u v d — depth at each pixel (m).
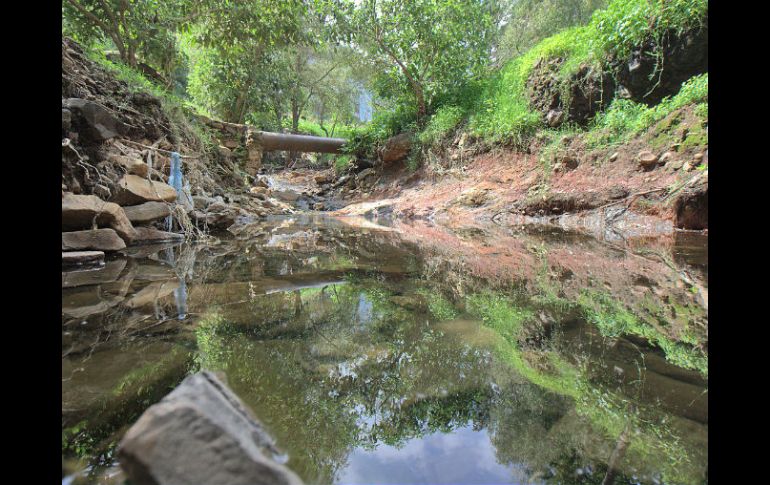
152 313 1.25
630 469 0.51
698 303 1.37
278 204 7.48
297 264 2.25
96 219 2.54
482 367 0.85
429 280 1.83
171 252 2.64
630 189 4.14
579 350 0.94
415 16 8.02
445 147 7.56
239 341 1.00
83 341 0.98
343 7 8.26
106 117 2.90
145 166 3.19
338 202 8.71
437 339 1.03
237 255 2.57
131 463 0.44
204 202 4.43
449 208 6.06
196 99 10.45
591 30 5.53
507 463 0.53
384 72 9.33
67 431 0.59
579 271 2.02
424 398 0.72
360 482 0.49
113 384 0.75
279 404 0.68
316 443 0.57
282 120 15.57
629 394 0.72
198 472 0.44
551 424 0.63
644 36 4.78
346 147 9.34
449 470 0.52
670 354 0.91
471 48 8.39
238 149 7.90
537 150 5.90
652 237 3.13
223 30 6.90
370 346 0.98
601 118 5.30
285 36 7.69
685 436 0.58
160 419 0.47
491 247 2.95
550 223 4.56
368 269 2.09
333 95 17.67
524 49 10.34
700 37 4.35
